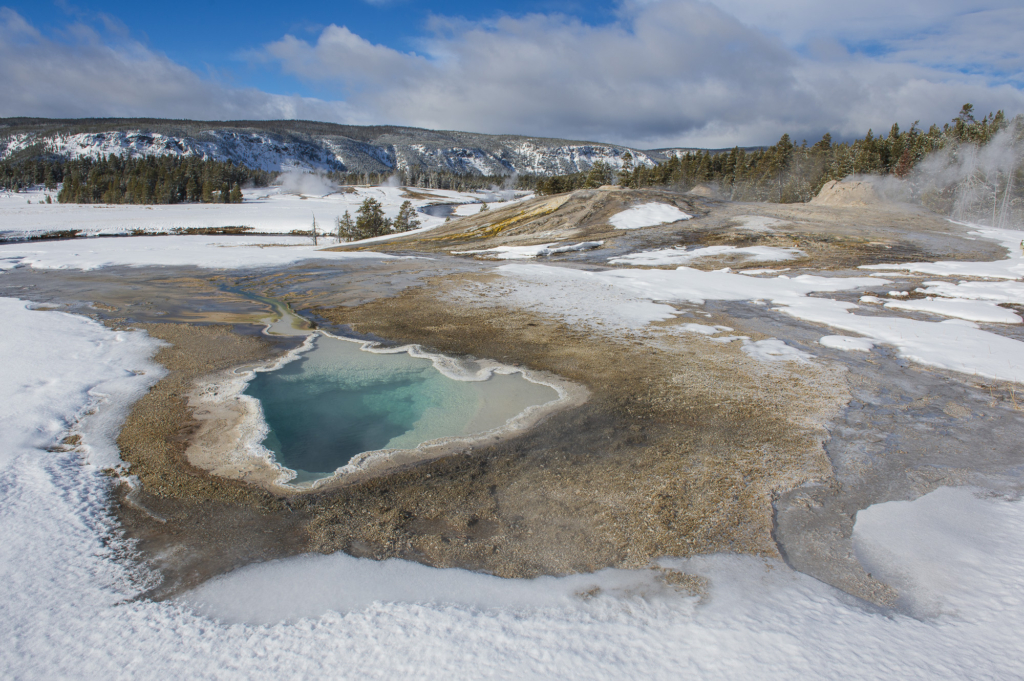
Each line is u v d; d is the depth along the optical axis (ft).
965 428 16.49
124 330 28.19
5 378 19.60
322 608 8.96
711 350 24.91
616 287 40.37
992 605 8.95
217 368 22.34
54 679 7.42
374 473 13.83
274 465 14.14
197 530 11.28
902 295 36.14
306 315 33.30
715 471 13.79
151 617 8.72
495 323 30.25
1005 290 35.29
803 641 8.18
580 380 21.03
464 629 8.42
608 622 8.64
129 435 15.62
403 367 23.00
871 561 10.32
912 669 7.55
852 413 17.62
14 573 9.62
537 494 12.79
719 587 9.55
